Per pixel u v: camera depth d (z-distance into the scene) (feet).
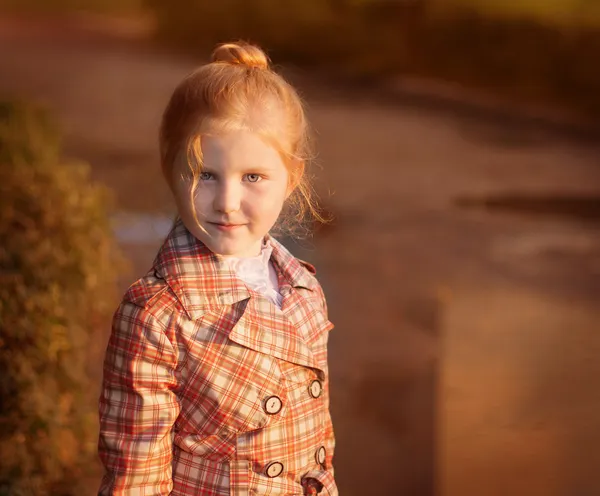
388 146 37.96
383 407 13.21
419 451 11.85
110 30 83.05
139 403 4.39
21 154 12.87
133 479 4.38
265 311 4.72
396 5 60.34
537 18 53.36
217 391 4.51
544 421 13.25
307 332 5.01
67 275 10.08
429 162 35.17
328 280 19.60
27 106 15.69
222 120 4.33
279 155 4.53
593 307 19.20
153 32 80.48
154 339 4.40
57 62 59.16
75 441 8.50
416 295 19.11
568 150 39.17
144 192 26.63
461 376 14.74
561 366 15.60
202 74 4.51
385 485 10.84
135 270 18.37
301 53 64.39
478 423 12.98
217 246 4.54
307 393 4.91
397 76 59.47
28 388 7.54
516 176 33.37
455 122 45.09
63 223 11.12
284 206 5.41
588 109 48.93
